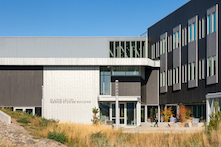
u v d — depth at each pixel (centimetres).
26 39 3897
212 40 2988
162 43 4206
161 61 4206
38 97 3600
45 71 3634
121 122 3497
